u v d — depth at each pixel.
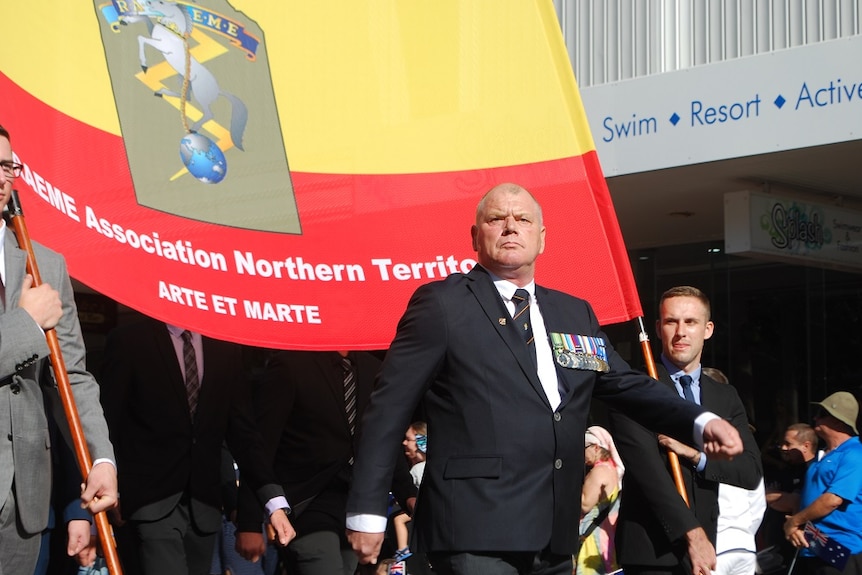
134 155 5.64
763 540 9.44
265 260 5.93
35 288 4.39
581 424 4.51
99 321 15.41
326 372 6.77
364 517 4.30
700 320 6.07
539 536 4.33
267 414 6.62
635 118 9.48
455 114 6.46
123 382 6.30
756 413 11.55
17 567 4.42
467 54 6.52
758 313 11.64
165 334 6.37
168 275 5.63
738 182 9.95
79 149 5.48
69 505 4.94
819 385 11.07
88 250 5.41
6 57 5.32
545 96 6.54
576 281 6.38
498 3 6.58
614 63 10.35
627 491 5.77
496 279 4.61
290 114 6.17
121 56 5.70
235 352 6.53
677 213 11.23
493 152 6.48
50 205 5.32
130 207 5.58
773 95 8.79
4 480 4.31
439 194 6.38
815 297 11.12
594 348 4.63
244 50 6.08
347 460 6.77
